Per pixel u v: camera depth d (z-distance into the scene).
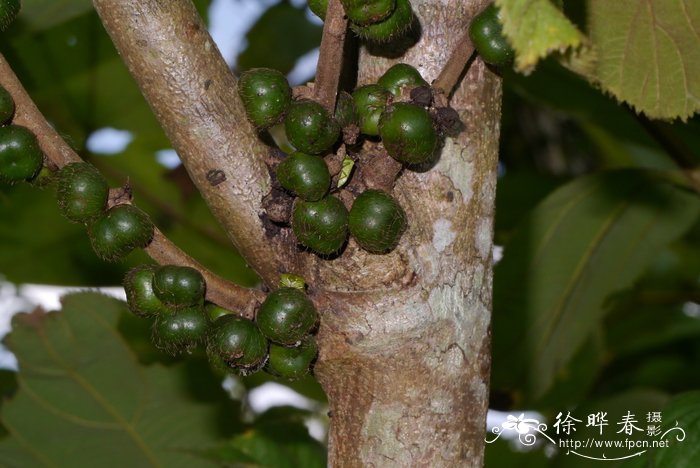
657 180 0.76
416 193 0.61
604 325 0.95
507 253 0.76
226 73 0.61
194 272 0.60
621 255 0.77
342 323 0.61
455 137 0.61
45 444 0.76
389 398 0.61
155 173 0.89
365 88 0.60
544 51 0.56
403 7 0.60
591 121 0.80
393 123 0.59
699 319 0.98
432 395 0.61
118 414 0.77
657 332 0.98
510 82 0.78
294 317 0.60
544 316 0.77
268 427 0.77
